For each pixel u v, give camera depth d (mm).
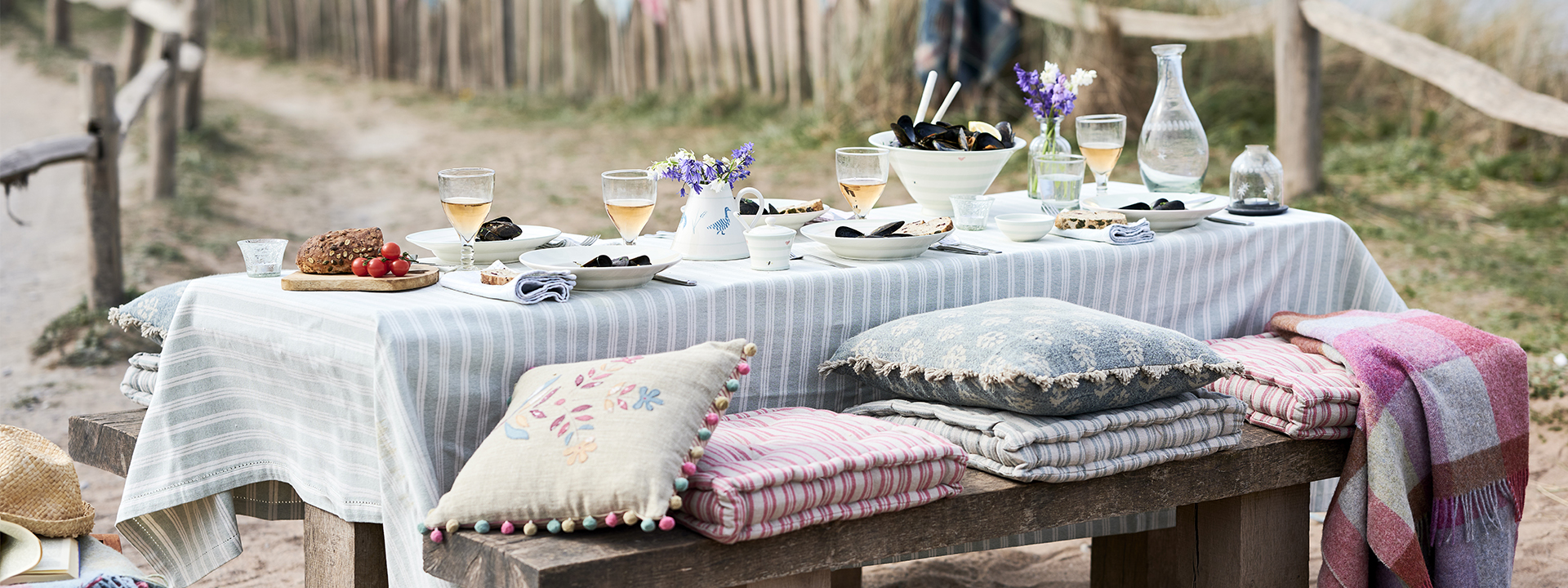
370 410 2330
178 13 10727
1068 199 3438
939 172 3373
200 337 2613
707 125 10570
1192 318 3338
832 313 2775
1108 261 3125
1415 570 2678
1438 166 7680
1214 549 2889
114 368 5945
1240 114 8391
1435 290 5930
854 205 3232
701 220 2924
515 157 10008
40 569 2182
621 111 11461
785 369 2750
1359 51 8453
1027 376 2357
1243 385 2900
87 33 14938
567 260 2648
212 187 9023
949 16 8766
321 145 10836
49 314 6660
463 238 2682
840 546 2234
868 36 9359
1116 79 8297
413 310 2295
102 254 6469
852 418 2508
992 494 2383
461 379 2328
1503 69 7797
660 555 2041
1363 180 7547
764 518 2096
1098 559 3443
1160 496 2586
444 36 13273
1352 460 2777
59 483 2402
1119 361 2447
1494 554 2852
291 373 2477
